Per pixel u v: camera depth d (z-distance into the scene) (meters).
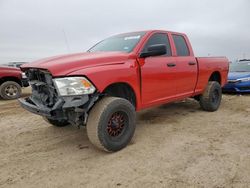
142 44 4.40
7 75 9.38
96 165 3.41
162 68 4.62
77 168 3.34
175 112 6.36
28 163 3.54
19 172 3.28
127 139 3.93
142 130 4.88
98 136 3.56
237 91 9.09
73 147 4.09
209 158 3.52
